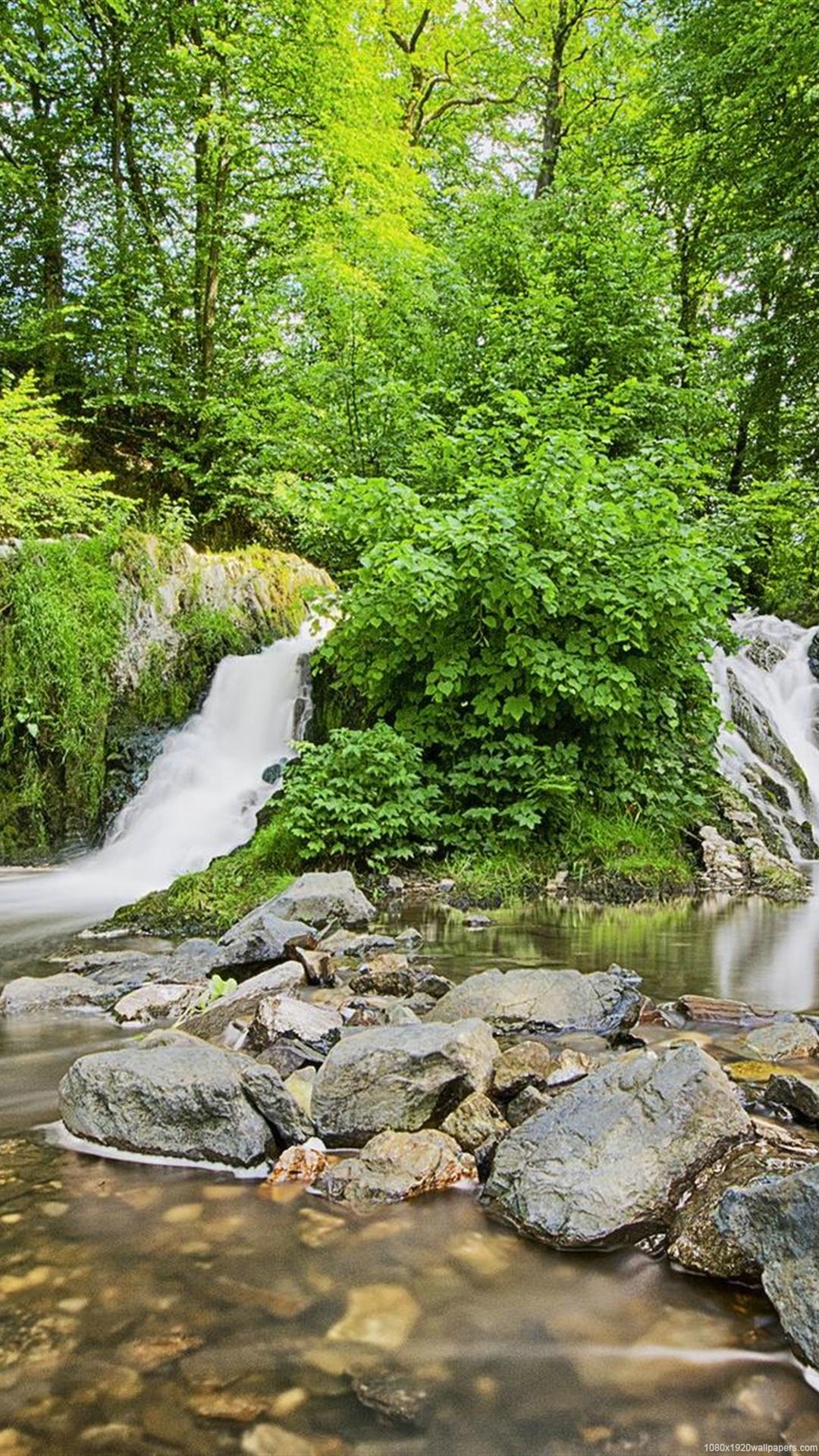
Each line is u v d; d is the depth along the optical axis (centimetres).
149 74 1368
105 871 825
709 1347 156
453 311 1013
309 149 1361
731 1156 208
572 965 433
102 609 999
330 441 954
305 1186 219
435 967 425
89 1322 160
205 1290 171
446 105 1934
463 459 766
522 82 1925
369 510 697
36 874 820
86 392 1401
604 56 1803
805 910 606
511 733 689
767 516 1173
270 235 1440
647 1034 322
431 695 708
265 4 1252
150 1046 299
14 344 1331
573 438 679
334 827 627
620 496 706
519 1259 184
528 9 1827
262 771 938
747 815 778
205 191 1368
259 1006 309
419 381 976
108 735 965
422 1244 190
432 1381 147
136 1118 237
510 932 516
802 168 1236
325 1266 181
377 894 606
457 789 682
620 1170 199
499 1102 260
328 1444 132
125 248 1402
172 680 1030
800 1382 147
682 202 1435
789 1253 164
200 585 1116
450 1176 221
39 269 1516
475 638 684
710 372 1313
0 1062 302
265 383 1359
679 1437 134
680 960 446
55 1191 213
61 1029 341
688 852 733
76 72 1398
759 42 1188
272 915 473
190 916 562
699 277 1550
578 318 1027
